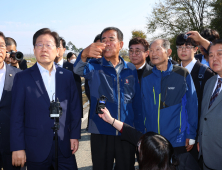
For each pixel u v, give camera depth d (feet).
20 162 6.64
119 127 7.06
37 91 6.81
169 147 4.70
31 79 6.88
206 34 11.31
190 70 9.75
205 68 9.25
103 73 7.59
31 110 6.77
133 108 8.32
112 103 7.47
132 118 7.95
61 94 7.26
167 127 7.65
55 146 6.60
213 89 7.18
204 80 9.05
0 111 7.67
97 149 7.54
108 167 7.65
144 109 8.24
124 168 7.59
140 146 4.88
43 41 6.86
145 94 8.20
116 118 7.46
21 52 10.39
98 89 7.54
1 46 7.64
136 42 11.06
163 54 7.68
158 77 7.96
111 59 7.67
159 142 4.66
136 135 6.99
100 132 7.41
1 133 7.68
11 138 6.56
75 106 7.75
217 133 6.54
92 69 7.64
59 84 7.28
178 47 9.77
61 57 13.43
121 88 7.62
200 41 9.64
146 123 8.16
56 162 6.63
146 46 11.19
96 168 7.57
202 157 7.57
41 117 6.79
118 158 7.57
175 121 7.68
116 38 7.47
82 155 13.25
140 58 11.09
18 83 6.79
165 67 7.95
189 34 9.61
